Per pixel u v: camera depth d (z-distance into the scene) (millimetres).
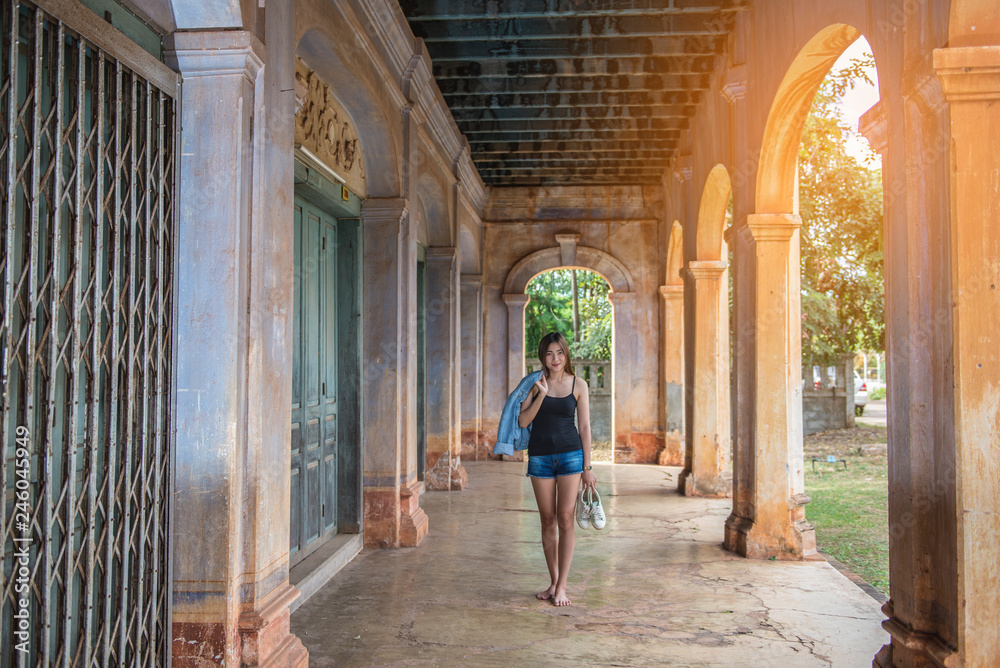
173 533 2736
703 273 7934
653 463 10984
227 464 2738
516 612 4172
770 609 4230
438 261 8602
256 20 2938
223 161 2781
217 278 2766
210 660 2727
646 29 5953
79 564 2256
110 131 2383
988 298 2658
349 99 4871
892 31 3090
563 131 8688
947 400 2744
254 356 2873
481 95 7629
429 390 8688
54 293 2115
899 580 3049
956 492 2660
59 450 2305
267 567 3010
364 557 5406
